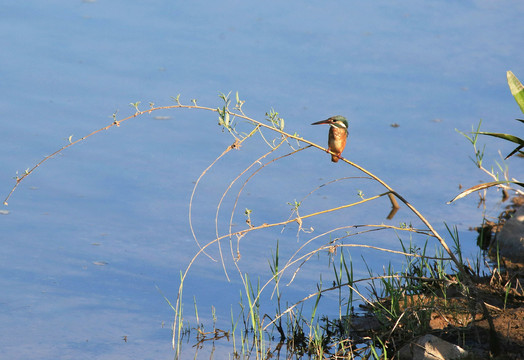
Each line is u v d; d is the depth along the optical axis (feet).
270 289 33.45
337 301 32.45
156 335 29.48
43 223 37.78
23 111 48.19
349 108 49.98
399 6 70.23
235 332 29.91
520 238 35.50
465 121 48.91
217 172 43.14
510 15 67.72
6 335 28.91
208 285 33.55
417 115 49.73
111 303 31.73
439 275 32.65
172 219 38.63
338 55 58.80
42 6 67.82
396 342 27.37
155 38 61.05
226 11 67.87
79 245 36.11
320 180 42.65
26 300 31.55
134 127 47.80
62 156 43.83
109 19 65.10
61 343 28.48
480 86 53.88
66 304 31.48
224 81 53.11
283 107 49.44
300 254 36.32
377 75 55.31
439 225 38.83
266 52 58.80
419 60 58.29
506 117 49.29
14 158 43.01
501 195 41.78
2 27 61.87
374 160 44.62
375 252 36.42
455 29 64.69
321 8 69.46
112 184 41.60
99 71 54.24
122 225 37.93
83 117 47.91
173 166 43.50
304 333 29.66
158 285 33.30
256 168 43.62
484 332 26.63
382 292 32.65
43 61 55.77
